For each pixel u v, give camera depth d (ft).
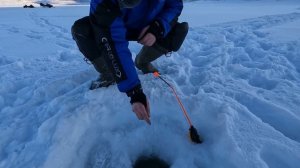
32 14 33.30
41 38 16.99
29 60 11.74
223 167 5.43
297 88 7.77
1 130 6.70
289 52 10.68
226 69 9.16
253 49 11.14
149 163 6.37
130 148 6.25
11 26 22.33
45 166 5.34
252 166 5.11
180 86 7.84
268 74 8.72
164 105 6.88
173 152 6.16
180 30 7.81
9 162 5.61
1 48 14.29
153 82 7.53
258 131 5.86
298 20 18.02
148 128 6.50
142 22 6.94
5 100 8.32
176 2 7.23
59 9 42.75
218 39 13.48
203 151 5.84
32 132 6.53
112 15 5.59
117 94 7.00
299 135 6.07
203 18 23.62
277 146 5.48
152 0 6.68
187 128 6.40
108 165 5.98
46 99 8.02
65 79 8.61
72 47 14.49
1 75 10.07
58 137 5.86
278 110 6.64
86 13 33.94
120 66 5.61
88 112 6.44
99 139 6.32
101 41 5.70
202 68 9.24
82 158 6.01
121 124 6.73
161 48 7.95
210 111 6.45
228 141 5.59
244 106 6.70
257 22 18.20
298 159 5.27
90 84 8.08
